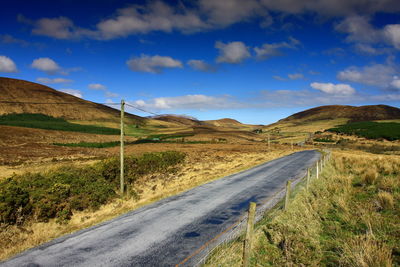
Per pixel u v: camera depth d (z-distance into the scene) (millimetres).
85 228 8844
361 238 6191
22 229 8945
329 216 8750
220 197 12953
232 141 113625
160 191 15023
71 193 12031
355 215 8547
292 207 9156
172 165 27688
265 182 17062
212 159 36531
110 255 6730
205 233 8086
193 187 15594
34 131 92250
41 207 10062
